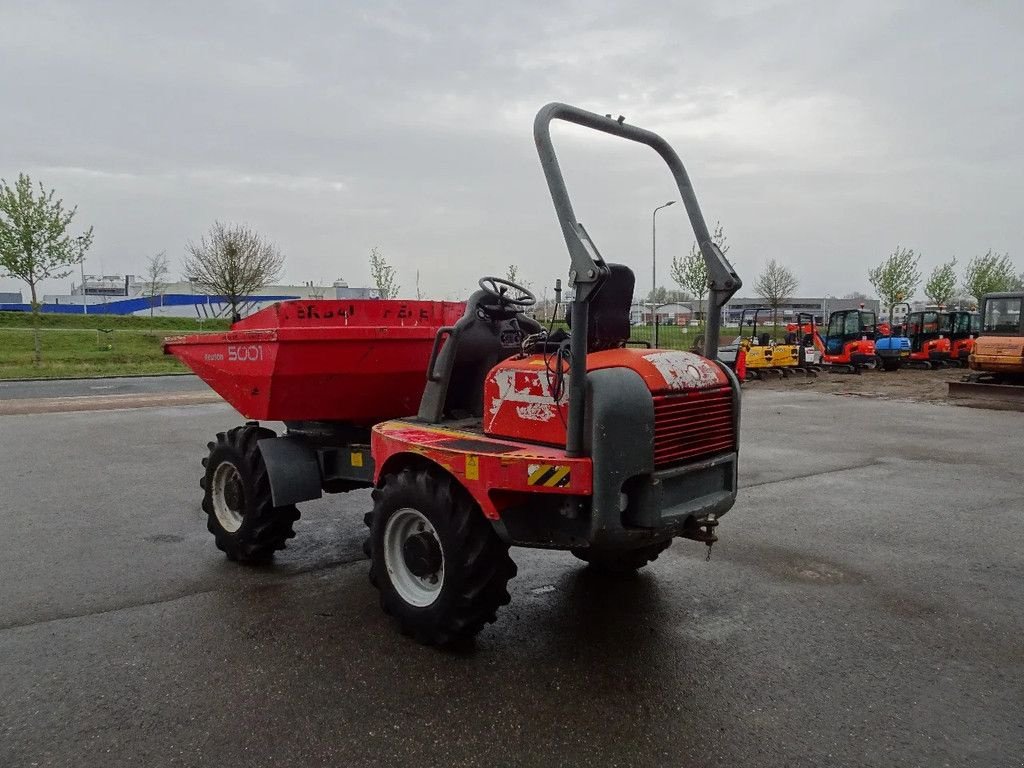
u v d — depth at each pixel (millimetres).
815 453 10625
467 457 3994
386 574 4523
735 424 4547
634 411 3783
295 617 4758
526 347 4445
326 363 5328
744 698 3748
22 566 5750
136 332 37406
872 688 3861
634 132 4555
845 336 27250
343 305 5832
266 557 5902
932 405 16875
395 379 5660
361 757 3232
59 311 65000
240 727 3471
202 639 4426
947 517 7141
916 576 5523
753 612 4844
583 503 3857
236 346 5559
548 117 3873
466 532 4098
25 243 26859
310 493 5559
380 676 3965
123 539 6465
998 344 19203
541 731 3441
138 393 18531
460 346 4848
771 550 6129
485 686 3859
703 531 4316
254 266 35969
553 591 5211
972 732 3465
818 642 4402
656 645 4348
